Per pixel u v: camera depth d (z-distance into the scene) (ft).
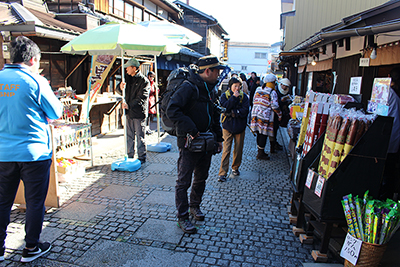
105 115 27.89
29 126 8.27
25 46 8.27
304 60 34.24
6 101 8.05
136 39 14.98
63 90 21.30
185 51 43.01
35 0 23.99
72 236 10.12
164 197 13.64
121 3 37.11
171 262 8.82
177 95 9.79
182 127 9.70
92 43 14.75
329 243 9.37
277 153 23.11
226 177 16.80
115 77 30.14
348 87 17.85
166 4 49.47
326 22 30.66
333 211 8.45
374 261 7.55
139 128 18.72
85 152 17.13
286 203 13.41
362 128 8.08
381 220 7.45
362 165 8.12
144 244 9.75
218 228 10.96
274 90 20.07
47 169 8.82
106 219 11.41
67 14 24.40
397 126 11.20
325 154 8.95
